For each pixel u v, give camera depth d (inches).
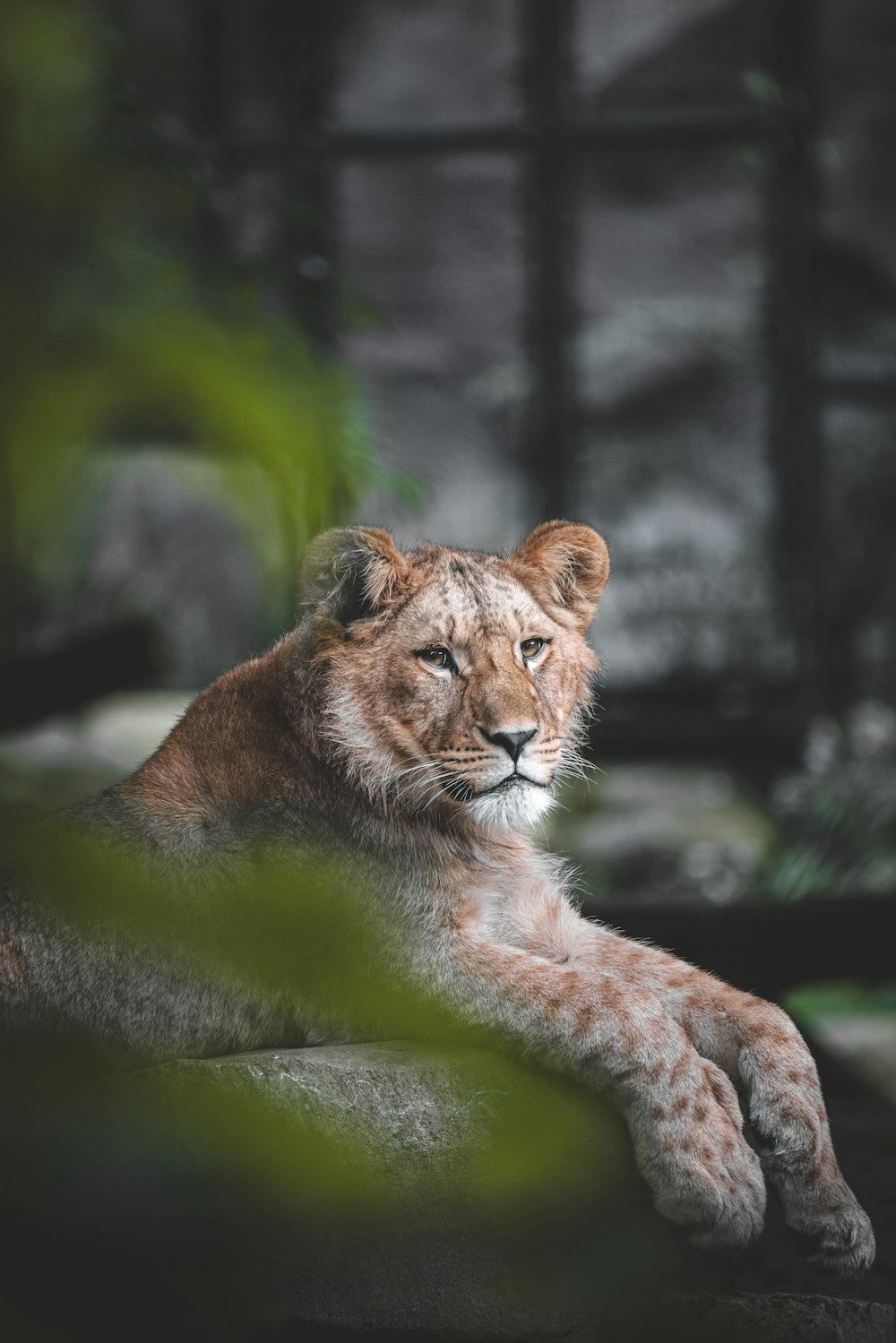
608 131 1203.9
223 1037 294.7
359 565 316.8
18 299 68.1
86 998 287.9
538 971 289.3
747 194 1373.0
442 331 1401.3
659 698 1224.2
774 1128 277.9
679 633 1258.0
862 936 535.8
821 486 1218.6
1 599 75.4
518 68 1250.6
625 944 324.8
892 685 1267.2
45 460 66.9
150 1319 123.7
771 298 1228.5
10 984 285.7
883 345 1342.3
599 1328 262.4
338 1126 259.8
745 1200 263.6
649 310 1397.6
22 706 585.0
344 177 1369.3
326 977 89.1
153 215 86.8
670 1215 263.0
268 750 309.9
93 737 1000.2
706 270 1398.9
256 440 71.3
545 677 328.5
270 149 1183.6
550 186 1202.0
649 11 1311.5
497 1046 284.5
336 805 309.3
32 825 88.4
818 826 1026.1
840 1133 414.6
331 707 310.0
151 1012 290.2
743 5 1298.0
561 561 345.4
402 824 312.0
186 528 1069.8
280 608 129.0
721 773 1160.2
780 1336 257.1
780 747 1162.6
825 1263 268.1
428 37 1301.7
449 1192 262.7
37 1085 102.7
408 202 1379.2
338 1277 255.8
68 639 623.5
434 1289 259.6
